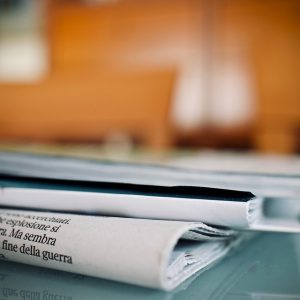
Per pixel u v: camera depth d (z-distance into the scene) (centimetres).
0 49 242
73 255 20
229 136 224
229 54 228
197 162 48
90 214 24
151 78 190
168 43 234
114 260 19
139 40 237
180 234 19
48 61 242
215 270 23
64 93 192
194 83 232
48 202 25
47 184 26
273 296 19
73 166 29
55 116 191
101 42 239
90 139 192
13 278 21
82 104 192
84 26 240
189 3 230
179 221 21
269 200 29
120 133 189
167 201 22
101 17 238
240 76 225
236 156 85
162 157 63
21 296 19
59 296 19
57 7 240
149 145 187
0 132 190
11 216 24
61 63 243
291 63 218
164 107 186
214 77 229
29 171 29
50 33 241
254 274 22
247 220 21
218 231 22
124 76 192
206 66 230
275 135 215
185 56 233
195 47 231
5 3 240
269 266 24
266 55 222
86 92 192
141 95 189
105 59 240
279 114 216
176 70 192
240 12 225
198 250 22
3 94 192
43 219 23
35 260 22
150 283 18
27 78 243
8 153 32
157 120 186
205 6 229
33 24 241
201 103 229
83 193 24
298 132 213
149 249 18
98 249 19
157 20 234
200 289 20
